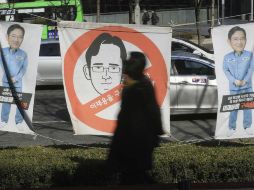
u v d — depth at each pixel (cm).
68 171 822
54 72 2191
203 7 4819
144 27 952
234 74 967
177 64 1549
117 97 959
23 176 815
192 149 936
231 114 976
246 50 966
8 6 3188
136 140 648
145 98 648
